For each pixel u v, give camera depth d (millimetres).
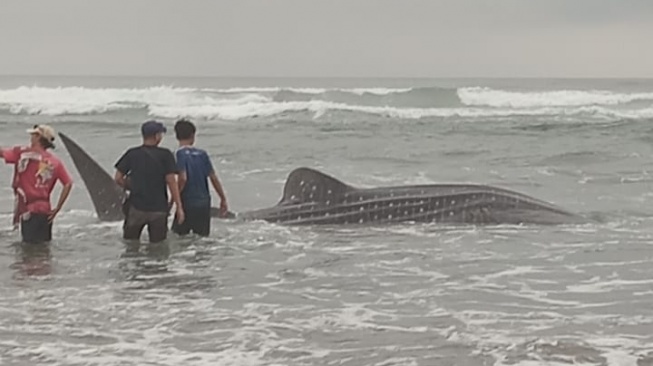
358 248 11383
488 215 13266
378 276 9672
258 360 6516
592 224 13344
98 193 13180
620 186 18781
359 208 13258
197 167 11914
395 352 6723
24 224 11297
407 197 13453
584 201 16406
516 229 12773
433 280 9461
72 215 13945
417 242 11773
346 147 28516
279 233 12406
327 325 7539
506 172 21422
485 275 9734
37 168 11250
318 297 8648
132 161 11445
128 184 11477
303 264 10336
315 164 23094
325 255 10891
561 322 7645
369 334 7242
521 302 8430
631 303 8398
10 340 7020
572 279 9516
